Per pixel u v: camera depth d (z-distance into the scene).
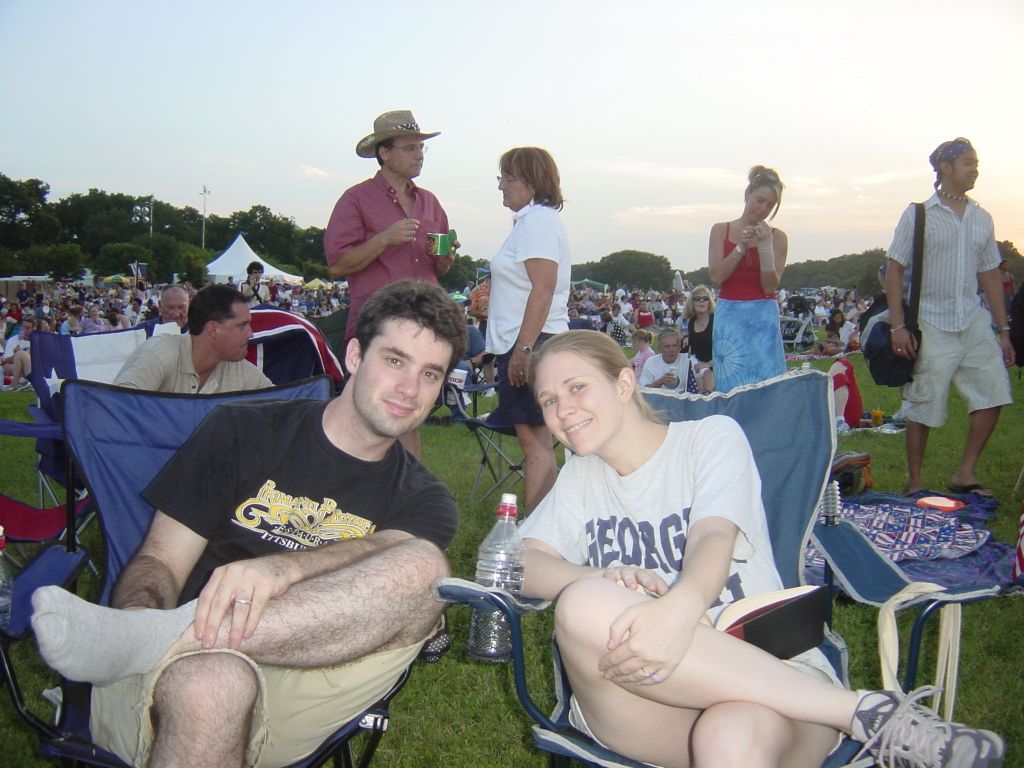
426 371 2.00
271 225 104.19
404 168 4.36
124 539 2.32
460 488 5.74
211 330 3.76
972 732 1.56
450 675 3.01
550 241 3.90
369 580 1.77
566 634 1.76
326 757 1.90
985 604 3.53
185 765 1.51
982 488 5.24
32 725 1.75
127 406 2.40
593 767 1.76
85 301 32.41
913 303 5.01
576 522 2.19
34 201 89.06
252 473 2.07
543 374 2.06
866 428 8.06
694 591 1.72
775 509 2.34
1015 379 13.31
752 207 5.00
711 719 1.62
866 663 3.02
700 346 8.76
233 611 1.63
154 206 100.50
